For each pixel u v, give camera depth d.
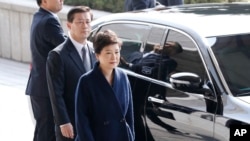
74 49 11.14
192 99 10.25
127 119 9.73
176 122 10.55
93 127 9.46
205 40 10.56
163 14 12.02
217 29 10.84
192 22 11.15
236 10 12.04
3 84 21.16
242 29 10.90
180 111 10.45
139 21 12.09
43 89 12.48
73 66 11.05
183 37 10.96
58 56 10.95
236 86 10.00
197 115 10.12
